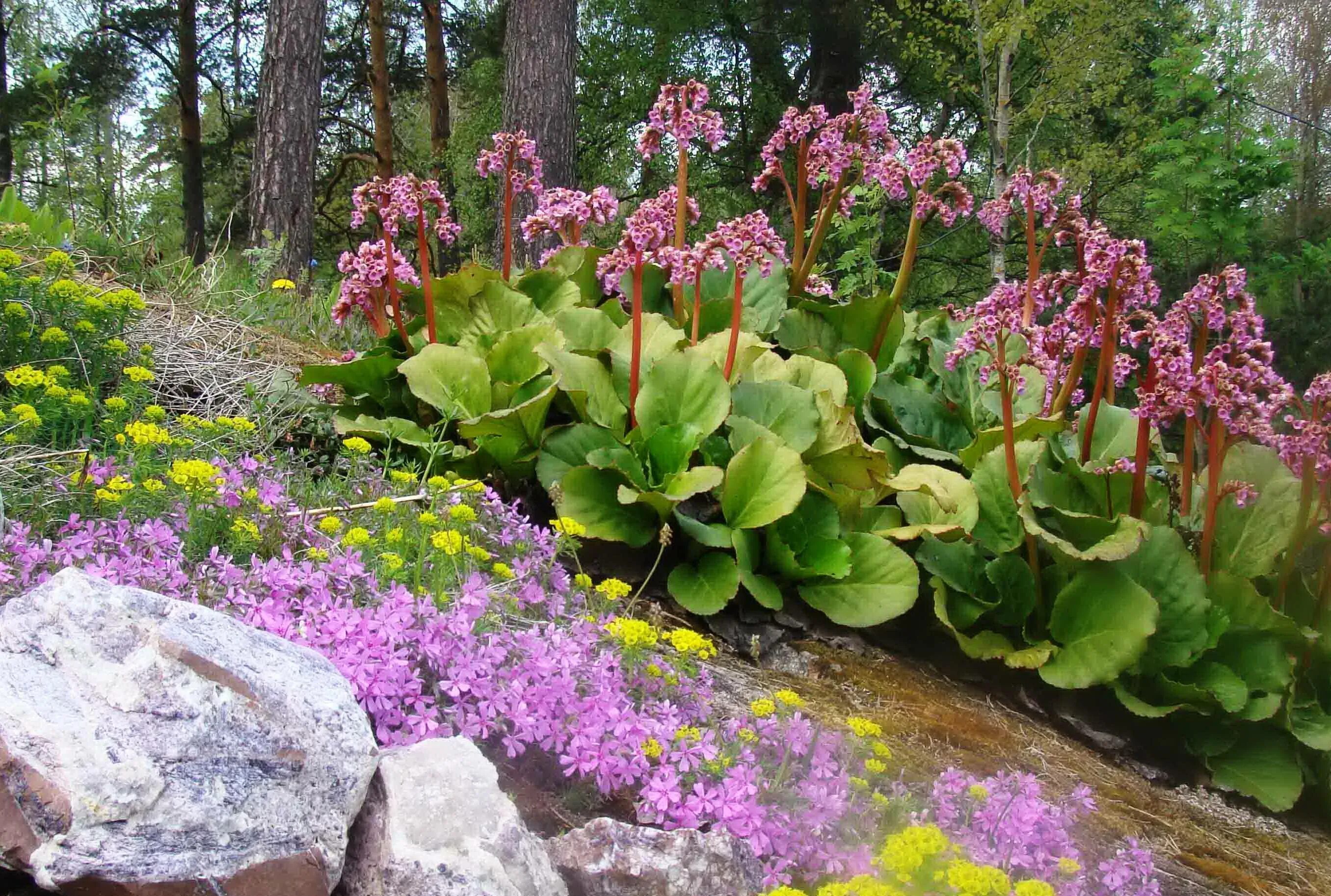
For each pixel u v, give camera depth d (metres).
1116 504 3.56
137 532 2.10
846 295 8.30
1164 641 3.34
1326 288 14.08
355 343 5.39
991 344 4.39
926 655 3.55
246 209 22.50
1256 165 11.87
